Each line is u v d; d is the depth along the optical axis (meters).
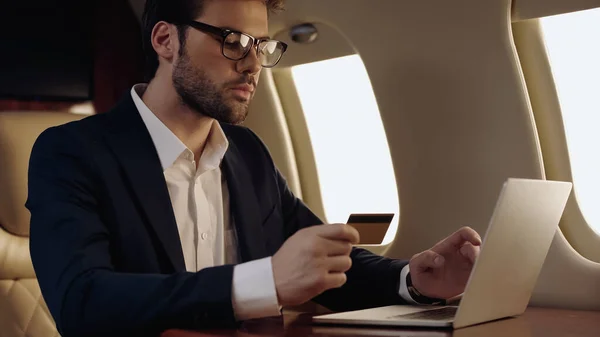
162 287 1.20
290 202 1.90
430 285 1.51
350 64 2.44
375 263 1.65
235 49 1.54
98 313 1.20
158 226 1.47
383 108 2.17
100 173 1.46
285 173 2.56
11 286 1.92
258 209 1.71
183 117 1.65
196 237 1.64
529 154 1.87
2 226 1.94
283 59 2.46
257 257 1.66
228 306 1.17
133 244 1.45
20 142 1.96
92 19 3.29
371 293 1.63
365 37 2.14
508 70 1.87
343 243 1.17
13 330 1.88
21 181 1.95
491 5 1.86
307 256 1.15
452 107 2.00
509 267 1.32
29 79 3.16
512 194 1.21
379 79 2.15
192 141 1.67
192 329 1.21
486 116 1.93
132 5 3.21
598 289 1.77
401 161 2.15
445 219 2.06
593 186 1.90
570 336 1.17
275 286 1.16
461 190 2.01
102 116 1.61
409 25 2.03
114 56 3.28
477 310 1.28
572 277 1.81
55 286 1.27
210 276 1.20
